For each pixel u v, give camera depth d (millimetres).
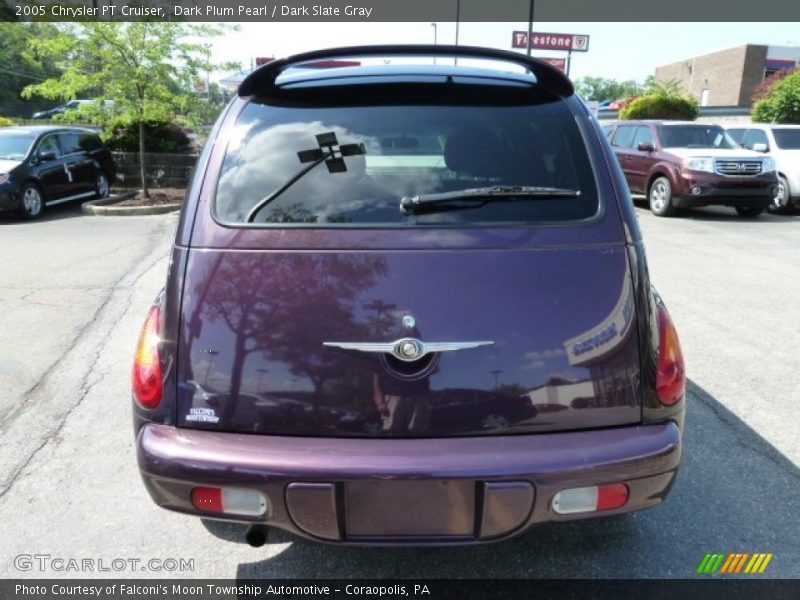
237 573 2559
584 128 2393
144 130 15828
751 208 12359
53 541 2734
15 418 3812
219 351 2035
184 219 2230
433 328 1996
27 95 13133
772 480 3158
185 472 1980
